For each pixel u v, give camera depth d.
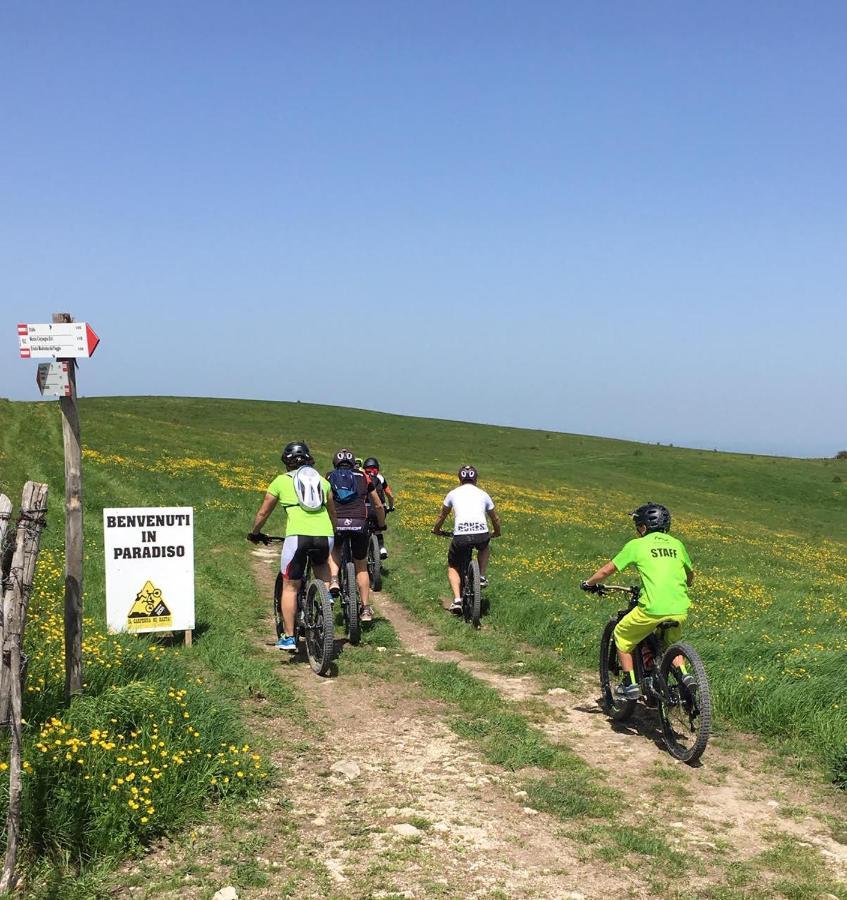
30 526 4.57
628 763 6.31
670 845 4.86
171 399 91.19
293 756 6.05
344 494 10.70
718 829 5.13
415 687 8.12
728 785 5.88
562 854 4.68
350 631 9.74
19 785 4.09
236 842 4.64
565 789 5.64
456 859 4.57
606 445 87.19
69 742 4.87
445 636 10.63
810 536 43.81
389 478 39.62
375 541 13.84
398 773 5.86
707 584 17.08
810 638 10.97
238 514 21.64
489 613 11.59
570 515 32.97
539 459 71.31
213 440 45.34
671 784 5.87
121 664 6.94
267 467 37.38
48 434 36.81
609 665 7.67
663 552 6.79
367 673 8.50
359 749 6.33
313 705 7.37
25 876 4.14
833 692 7.34
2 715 4.39
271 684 7.65
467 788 5.63
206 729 5.76
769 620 13.29
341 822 5.00
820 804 5.60
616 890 4.30
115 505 20.05
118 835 4.48
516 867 4.50
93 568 11.55
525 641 10.38
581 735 6.95
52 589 9.96
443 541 19.55
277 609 9.34
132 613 9.05
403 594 13.27
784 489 66.75
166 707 5.80
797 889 4.32
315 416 86.88
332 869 4.40
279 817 5.00
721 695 7.52
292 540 8.49
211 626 9.91
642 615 6.67
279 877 4.30
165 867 4.35
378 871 4.39
